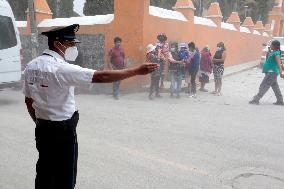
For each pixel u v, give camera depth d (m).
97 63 11.55
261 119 7.73
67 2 21.89
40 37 13.13
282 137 6.32
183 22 13.58
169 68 10.13
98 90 10.90
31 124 6.67
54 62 2.54
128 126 6.75
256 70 18.62
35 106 2.68
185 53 10.03
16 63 9.02
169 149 5.43
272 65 9.30
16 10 19.66
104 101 9.38
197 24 14.88
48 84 2.54
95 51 11.56
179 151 5.36
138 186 4.09
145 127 6.71
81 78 2.46
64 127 2.66
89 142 5.66
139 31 10.98
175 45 10.30
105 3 16.66
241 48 20.83
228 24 19.56
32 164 4.67
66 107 2.66
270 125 7.20
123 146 5.51
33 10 11.93
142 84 11.52
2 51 8.62
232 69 17.70
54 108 2.62
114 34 11.15
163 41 10.14
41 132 2.69
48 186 2.74
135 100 9.65
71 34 2.65
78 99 9.61
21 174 4.34
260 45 24.77
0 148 5.26
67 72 2.47
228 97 10.48
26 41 13.68
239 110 8.64
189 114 8.00
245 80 14.59
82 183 4.12
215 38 16.95
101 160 4.87
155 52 9.88
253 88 12.41
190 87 10.70
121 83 11.02
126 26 11.04
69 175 2.76
